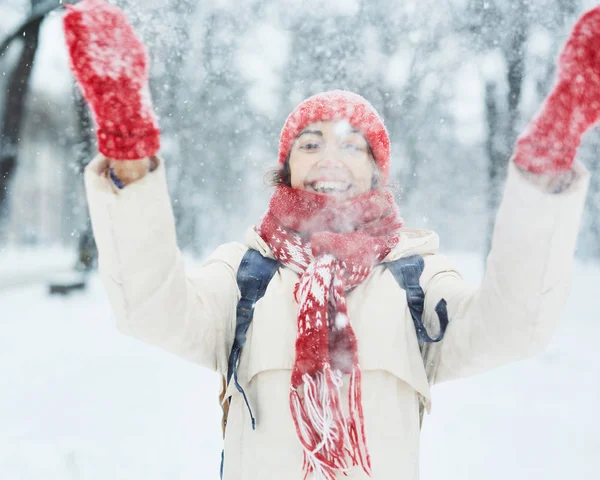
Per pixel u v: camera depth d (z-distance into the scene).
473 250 24.20
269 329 1.54
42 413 4.83
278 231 1.64
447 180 18.89
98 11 1.12
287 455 1.45
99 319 9.63
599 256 18.00
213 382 5.79
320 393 1.42
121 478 3.65
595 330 8.88
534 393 5.54
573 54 1.14
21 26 10.24
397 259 1.65
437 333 1.58
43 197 35.97
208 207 17.92
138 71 1.15
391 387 1.50
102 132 1.16
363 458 1.43
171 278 1.30
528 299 1.26
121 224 1.21
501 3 8.55
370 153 1.80
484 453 4.11
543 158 1.16
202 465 3.85
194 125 12.54
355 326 1.53
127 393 5.39
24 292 13.55
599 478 3.70
